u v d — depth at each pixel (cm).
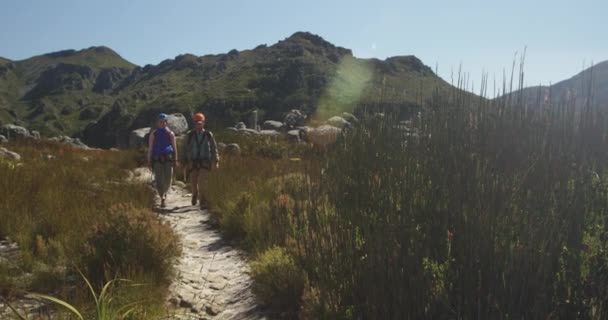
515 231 312
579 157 393
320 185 488
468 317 295
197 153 977
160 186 966
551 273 299
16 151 1609
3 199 688
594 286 299
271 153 1727
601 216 345
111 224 543
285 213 639
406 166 398
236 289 524
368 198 398
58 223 630
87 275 473
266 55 17562
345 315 357
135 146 2269
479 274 300
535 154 362
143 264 510
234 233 743
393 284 325
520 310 288
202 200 979
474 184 329
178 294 496
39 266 505
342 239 391
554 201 335
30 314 403
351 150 460
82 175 1084
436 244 339
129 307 408
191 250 671
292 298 462
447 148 380
